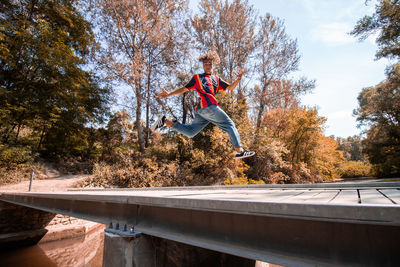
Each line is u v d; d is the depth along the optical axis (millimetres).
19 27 11844
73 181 10758
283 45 18828
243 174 13266
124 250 2246
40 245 6918
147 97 16203
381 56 16250
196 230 2012
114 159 14531
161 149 14492
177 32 16391
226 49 17594
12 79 12469
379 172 23969
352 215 1173
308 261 1397
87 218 3426
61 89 13500
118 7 13984
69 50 12883
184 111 17594
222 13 17344
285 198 1864
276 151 15258
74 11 14633
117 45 14805
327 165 21719
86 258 6172
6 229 6602
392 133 23719
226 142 12852
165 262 2463
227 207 1661
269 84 19297
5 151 10133
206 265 2863
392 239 1175
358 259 1248
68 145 15289
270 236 1584
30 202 5516
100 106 16484
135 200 2434
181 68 17000
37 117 12180
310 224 1439
